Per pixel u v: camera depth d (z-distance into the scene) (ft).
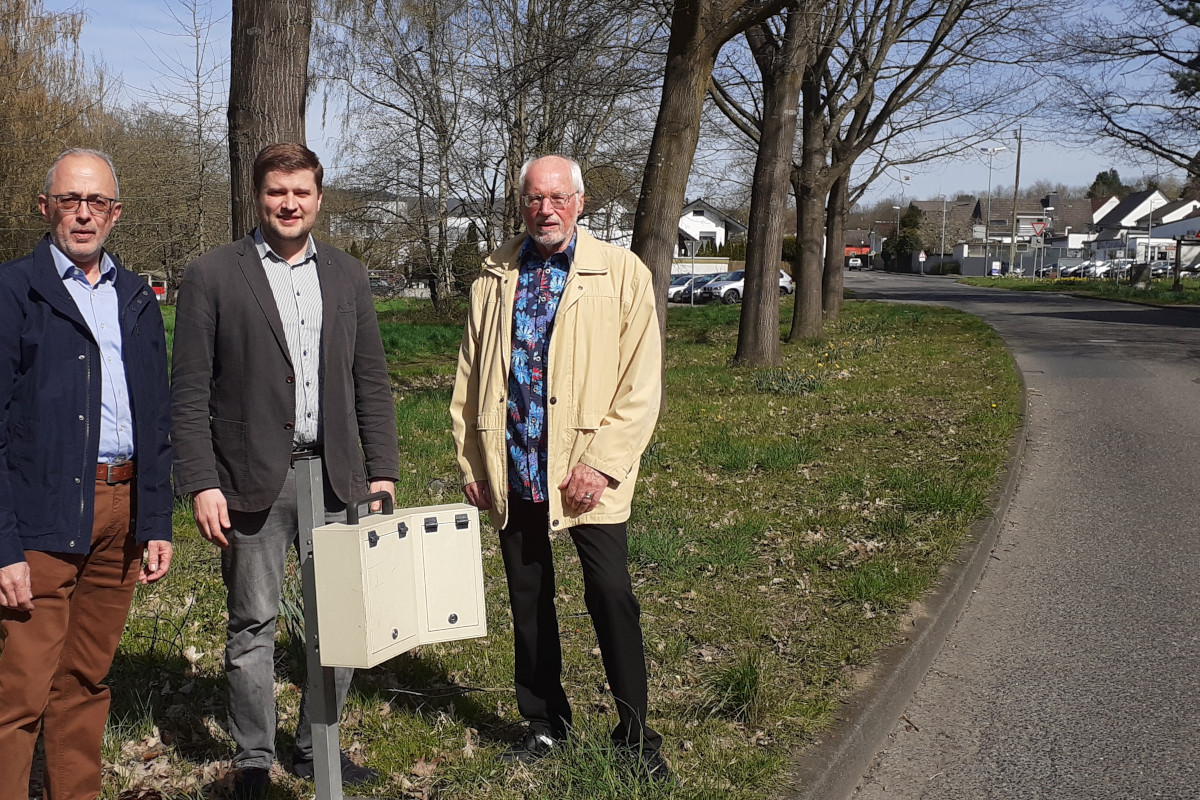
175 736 12.71
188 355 10.42
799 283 76.48
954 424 35.45
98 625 10.37
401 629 8.81
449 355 75.72
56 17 94.73
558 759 11.65
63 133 93.61
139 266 117.70
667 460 29.91
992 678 15.52
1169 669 15.72
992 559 21.49
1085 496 26.73
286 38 22.00
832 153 82.69
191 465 10.31
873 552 20.51
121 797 11.12
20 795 9.76
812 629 16.20
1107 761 12.85
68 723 10.46
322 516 10.25
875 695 13.76
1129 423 37.42
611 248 11.45
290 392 10.67
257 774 10.93
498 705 13.71
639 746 11.39
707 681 13.96
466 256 107.76
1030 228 378.32
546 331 11.22
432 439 34.04
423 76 89.10
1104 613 18.22
